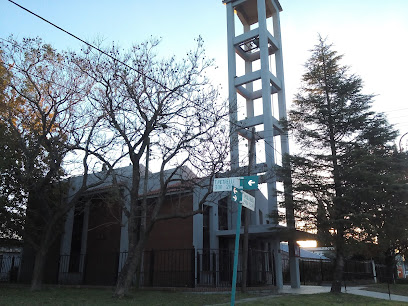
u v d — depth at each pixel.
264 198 27.05
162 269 20.09
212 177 14.58
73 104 17.25
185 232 20.16
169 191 18.95
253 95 27.03
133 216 14.37
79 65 15.09
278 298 14.25
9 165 17.19
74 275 22.81
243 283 16.25
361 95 19.23
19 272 24.09
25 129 17.98
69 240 23.77
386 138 18.23
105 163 16.03
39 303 11.15
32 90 17.31
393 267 31.67
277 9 28.62
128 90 14.38
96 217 24.14
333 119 18.73
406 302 14.98
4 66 17.11
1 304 10.76
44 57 16.75
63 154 17.19
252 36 25.94
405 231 16.73
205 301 12.55
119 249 21.86
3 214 18.27
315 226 17.81
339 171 17.48
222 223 23.05
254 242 23.20
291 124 19.86
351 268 27.25
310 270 29.08
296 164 18.67
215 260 19.97
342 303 13.67
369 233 16.33
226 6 28.19
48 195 19.33
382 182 16.33
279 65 26.92
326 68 19.83
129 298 12.80
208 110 14.92
